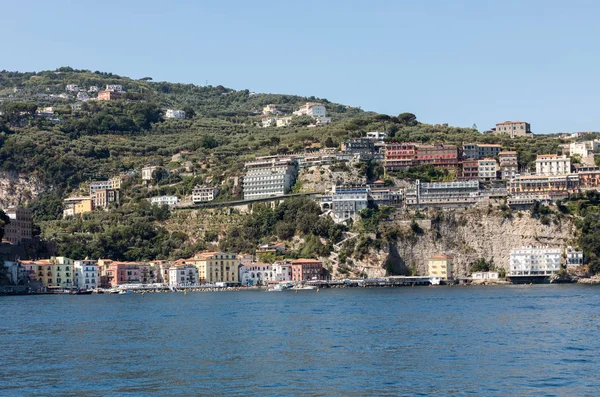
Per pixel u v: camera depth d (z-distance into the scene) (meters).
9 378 180.75
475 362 193.00
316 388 167.12
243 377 178.62
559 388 165.25
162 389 168.12
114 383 174.38
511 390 163.75
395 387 167.25
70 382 175.88
